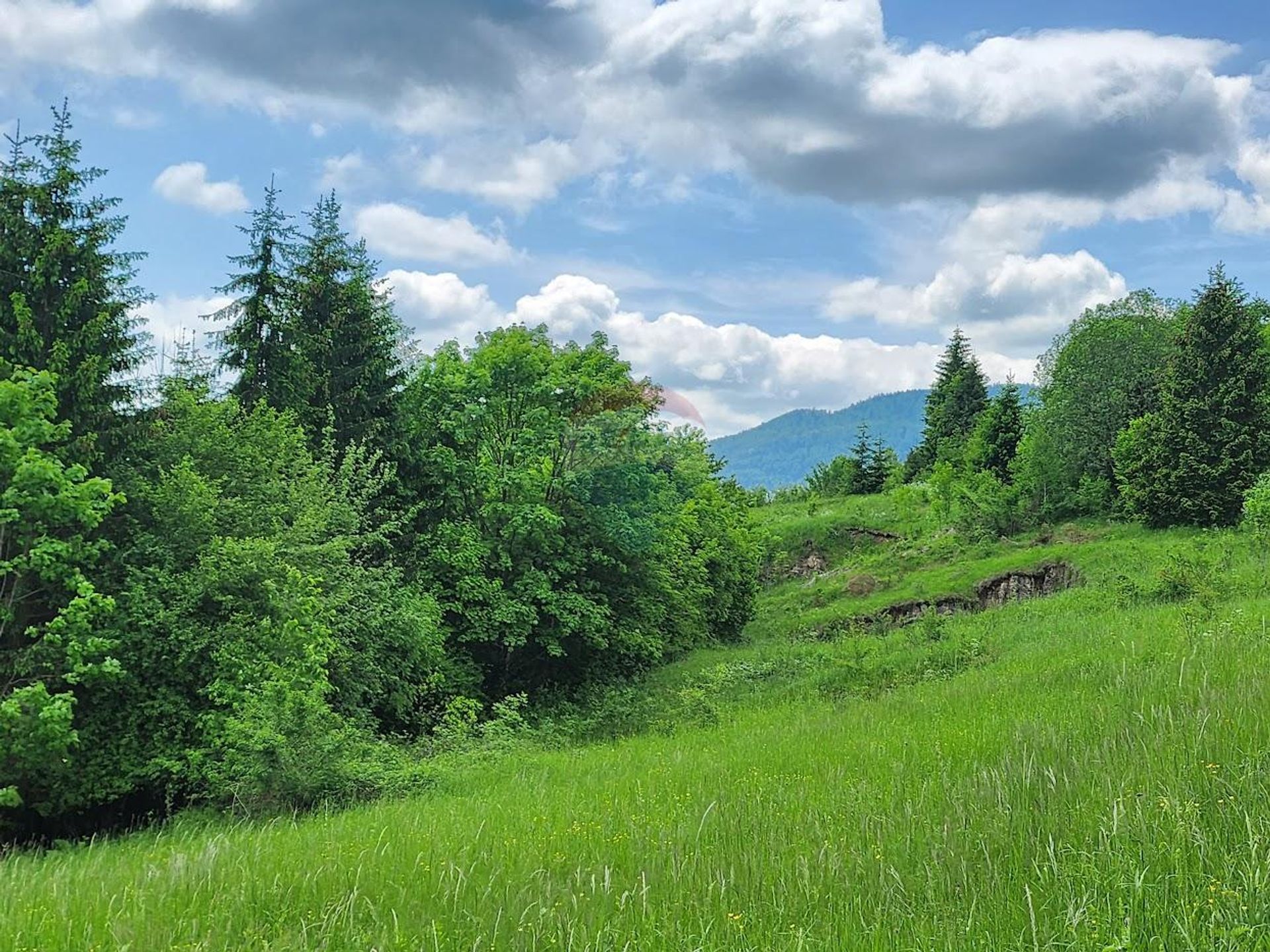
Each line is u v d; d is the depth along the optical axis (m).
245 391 24.41
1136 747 6.00
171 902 5.16
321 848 6.96
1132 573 34.03
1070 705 9.51
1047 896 3.81
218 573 17.44
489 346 29.66
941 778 6.63
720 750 12.57
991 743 7.97
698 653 36.34
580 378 30.11
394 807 11.31
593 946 3.96
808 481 99.62
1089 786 5.29
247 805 13.09
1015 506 52.88
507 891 4.84
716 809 6.89
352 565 21.97
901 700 15.44
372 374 26.14
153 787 17.19
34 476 14.76
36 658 16.08
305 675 15.02
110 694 17.11
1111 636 18.16
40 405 15.31
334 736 13.74
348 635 20.00
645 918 4.21
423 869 5.60
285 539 19.44
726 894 4.49
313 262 26.05
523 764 14.97
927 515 60.12
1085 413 52.28
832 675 23.84
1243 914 3.37
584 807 8.32
